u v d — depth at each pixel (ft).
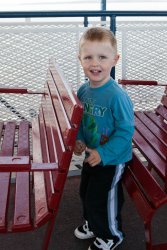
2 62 9.71
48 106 7.89
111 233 6.94
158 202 6.02
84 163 7.12
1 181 6.74
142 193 6.56
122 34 10.13
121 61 10.35
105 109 6.43
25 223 5.62
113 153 6.28
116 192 6.87
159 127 9.05
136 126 9.18
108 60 6.46
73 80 10.15
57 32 9.70
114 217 6.90
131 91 10.81
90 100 6.64
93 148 6.67
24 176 6.97
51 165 5.45
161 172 6.72
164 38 10.54
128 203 9.05
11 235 7.91
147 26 10.27
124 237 7.56
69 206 9.03
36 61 9.86
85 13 9.70
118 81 9.61
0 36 9.48
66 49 9.89
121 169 6.67
